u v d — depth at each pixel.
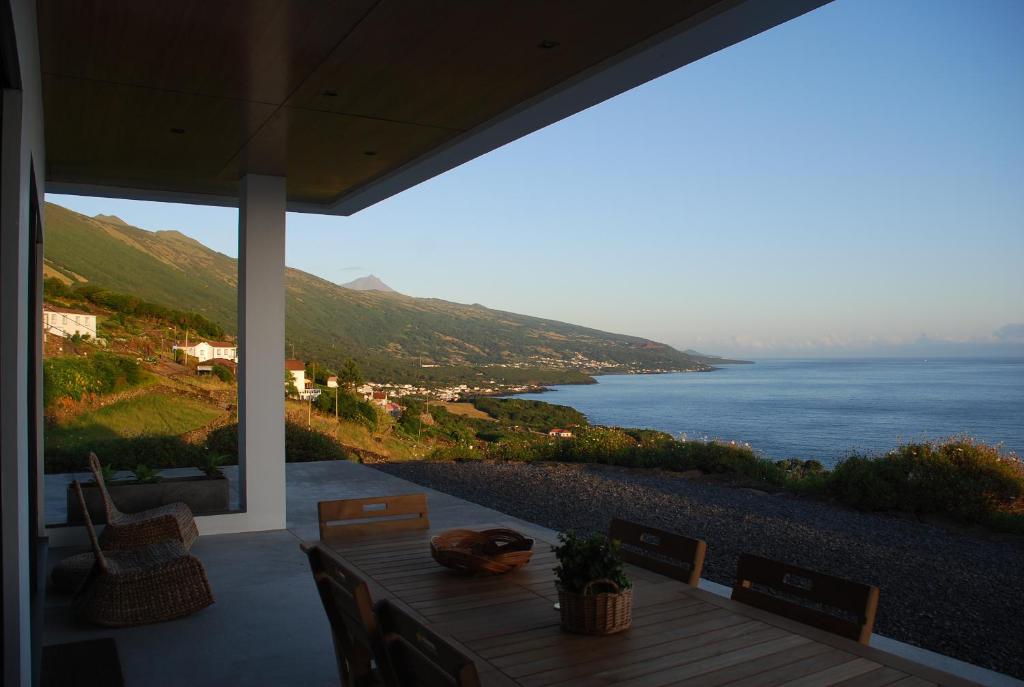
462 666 1.44
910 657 3.61
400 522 3.38
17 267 2.26
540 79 4.34
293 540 6.23
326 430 22.39
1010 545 6.00
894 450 8.11
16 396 2.24
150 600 4.28
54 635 4.10
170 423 23.84
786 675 1.71
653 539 3.18
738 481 9.17
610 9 3.39
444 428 26.08
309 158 6.22
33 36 3.14
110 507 5.42
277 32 3.68
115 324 33.84
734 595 2.35
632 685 1.65
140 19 3.53
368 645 2.11
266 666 3.65
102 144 5.81
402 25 3.58
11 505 2.24
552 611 2.21
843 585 2.07
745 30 3.53
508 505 7.75
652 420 54.12
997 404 39.34
